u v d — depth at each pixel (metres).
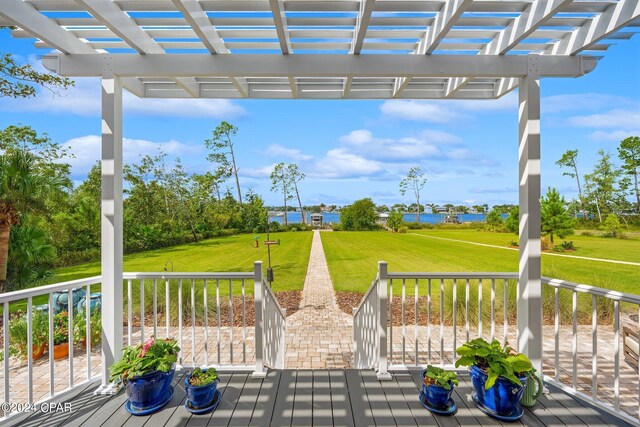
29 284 7.79
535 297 2.51
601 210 22.66
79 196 16.50
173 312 5.69
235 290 7.70
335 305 6.75
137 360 2.20
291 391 2.40
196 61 2.52
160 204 21.58
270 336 3.05
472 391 2.42
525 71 2.53
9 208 7.02
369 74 2.54
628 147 21.80
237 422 2.06
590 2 2.06
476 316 5.43
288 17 2.23
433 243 19.25
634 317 5.04
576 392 2.36
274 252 15.53
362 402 2.27
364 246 17.67
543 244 15.34
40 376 3.65
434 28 2.29
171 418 2.11
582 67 2.54
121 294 2.61
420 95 3.32
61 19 2.30
